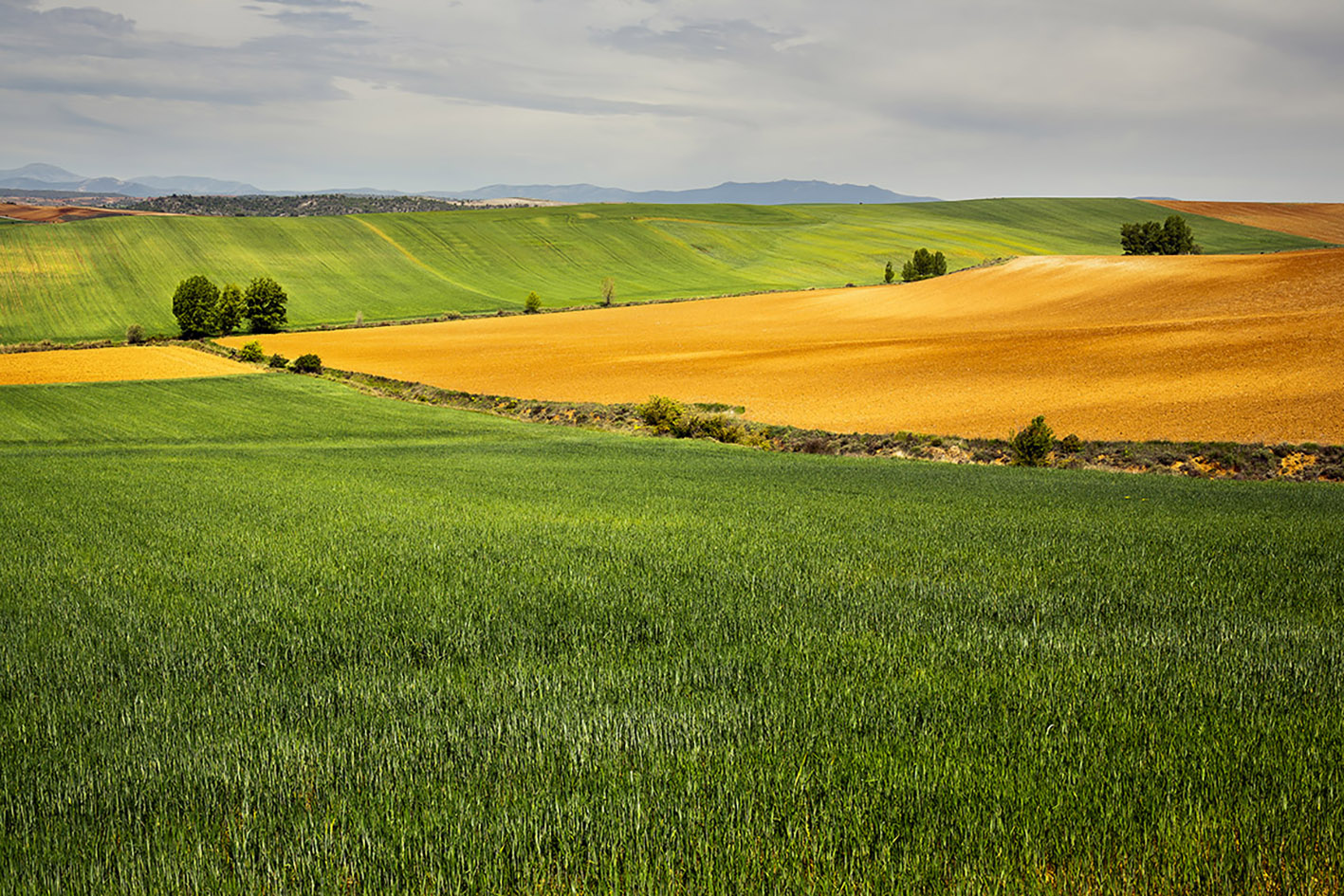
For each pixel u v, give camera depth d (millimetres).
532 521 16719
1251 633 8172
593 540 14172
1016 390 47312
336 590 10469
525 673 6910
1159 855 3855
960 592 10117
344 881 3785
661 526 15969
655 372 61125
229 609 9539
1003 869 3697
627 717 5746
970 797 4426
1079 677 6699
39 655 7840
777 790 4562
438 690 6523
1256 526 16094
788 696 6281
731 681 6707
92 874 3926
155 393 55344
